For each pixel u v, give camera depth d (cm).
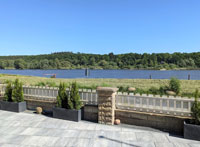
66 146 394
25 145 397
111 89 539
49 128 518
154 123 521
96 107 596
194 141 421
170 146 394
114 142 417
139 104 544
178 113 492
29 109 754
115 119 575
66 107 623
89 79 2033
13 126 534
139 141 423
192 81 1572
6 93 748
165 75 4144
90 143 411
